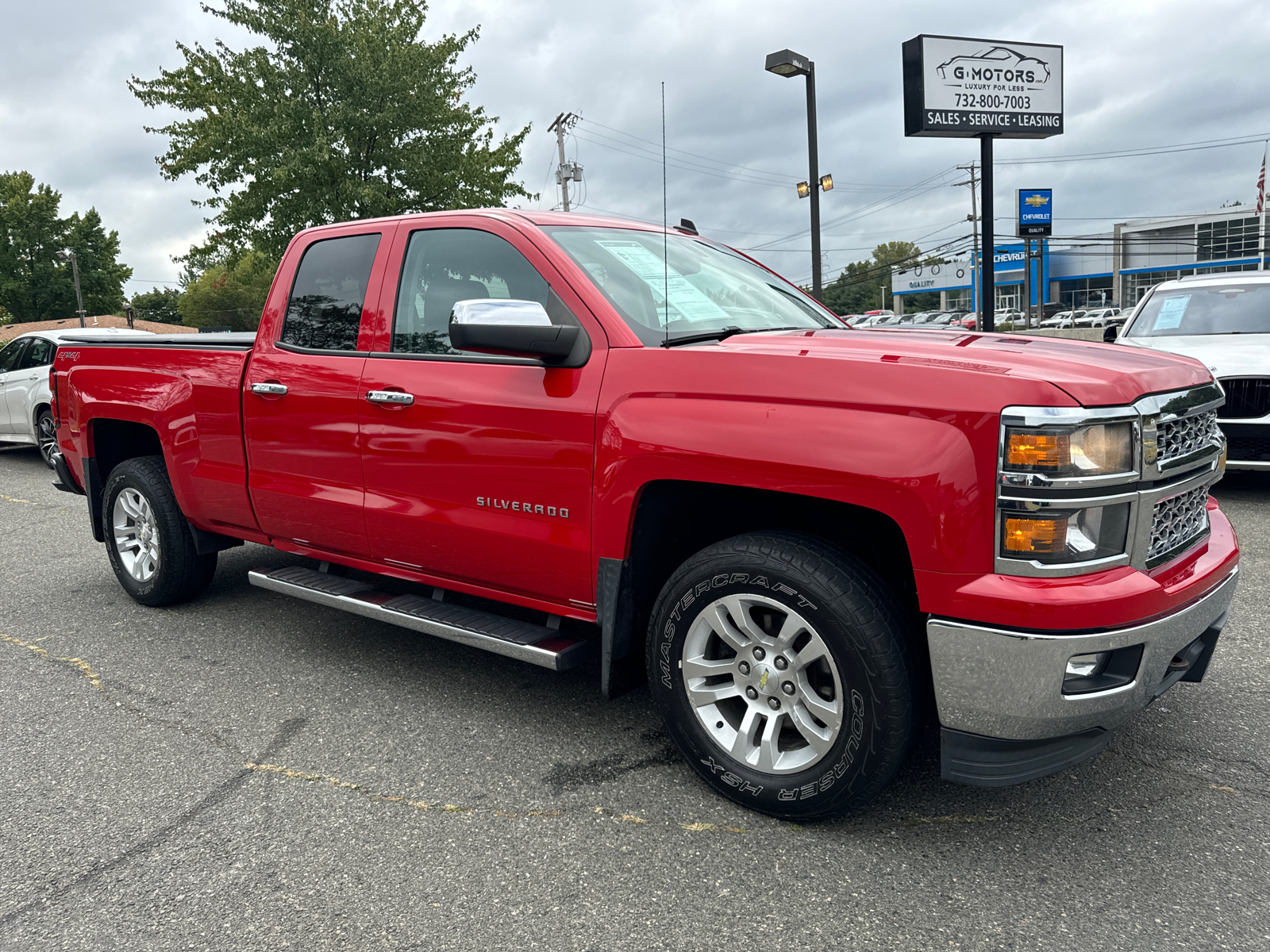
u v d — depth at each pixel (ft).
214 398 13.51
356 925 7.44
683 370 8.88
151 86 59.72
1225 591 8.71
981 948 7.04
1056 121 61.72
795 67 50.98
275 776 9.95
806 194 53.83
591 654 10.21
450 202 60.90
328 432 11.96
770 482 8.20
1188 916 7.35
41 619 15.62
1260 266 194.59
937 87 58.85
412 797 9.46
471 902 7.72
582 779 9.79
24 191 243.60
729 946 7.13
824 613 8.05
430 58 59.26
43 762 10.35
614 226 11.84
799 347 8.85
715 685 9.25
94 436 16.14
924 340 9.16
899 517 7.66
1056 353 8.46
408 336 11.44
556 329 9.32
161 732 11.09
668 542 10.02
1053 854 8.26
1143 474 7.60
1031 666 7.38
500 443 10.16
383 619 11.49
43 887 8.00
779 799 8.68
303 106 55.16
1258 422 21.53
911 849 8.38
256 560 19.08
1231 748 10.19
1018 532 7.33
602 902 7.69
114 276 254.47
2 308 236.84
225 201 56.75
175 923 7.49
